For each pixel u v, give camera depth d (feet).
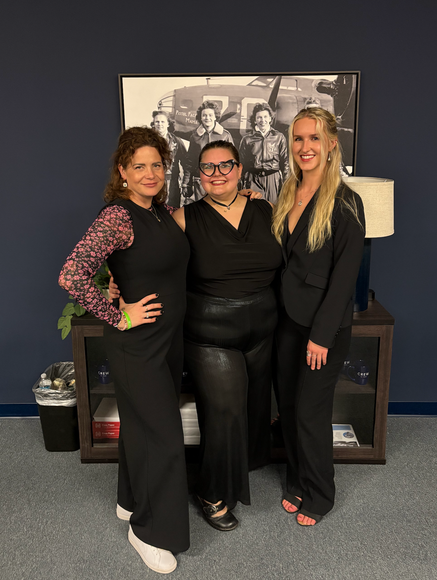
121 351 6.37
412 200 9.66
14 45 9.06
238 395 7.27
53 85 9.23
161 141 6.13
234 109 9.12
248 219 7.23
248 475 8.13
